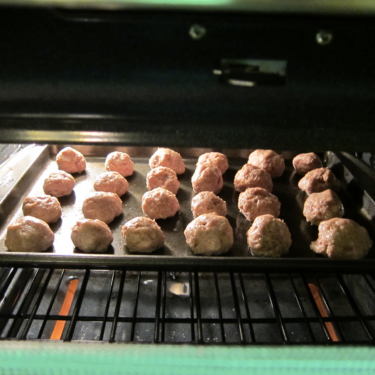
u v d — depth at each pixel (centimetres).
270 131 17
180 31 16
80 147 52
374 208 41
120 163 48
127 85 16
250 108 17
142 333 35
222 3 15
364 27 15
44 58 16
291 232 40
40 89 16
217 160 48
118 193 45
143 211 42
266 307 38
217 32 16
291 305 38
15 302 34
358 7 15
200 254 36
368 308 37
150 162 50
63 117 17
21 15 15
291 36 16
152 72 16
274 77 16
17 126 17
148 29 16
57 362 19
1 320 31
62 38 16
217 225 36
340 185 46
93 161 52
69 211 43
